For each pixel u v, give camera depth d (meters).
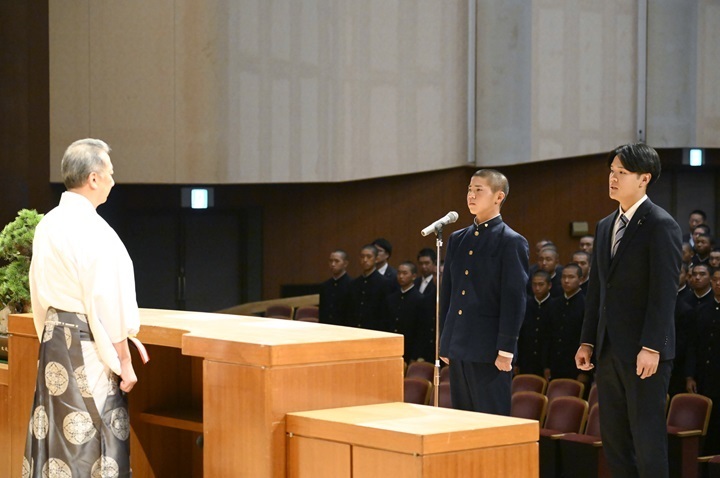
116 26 12.97
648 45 16.23
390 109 14.46
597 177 16.19
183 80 12.87
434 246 15.49
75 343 4.51
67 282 4.52
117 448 4.56
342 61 13.84
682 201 17.41
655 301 5.51
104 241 4.52
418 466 3.87
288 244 15.24
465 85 15.27
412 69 14.68
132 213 14.47
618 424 5.79
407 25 14.60
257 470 4.39
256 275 15.12
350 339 4.57
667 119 16.30
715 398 9.21
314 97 13.59
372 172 14.27
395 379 4.73
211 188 13.62
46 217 4.65
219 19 12.84
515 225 16.14
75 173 4.61
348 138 13.97
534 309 10.71
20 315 5.58
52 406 4.56
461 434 3.96
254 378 4.40
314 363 4.46
